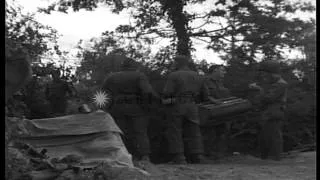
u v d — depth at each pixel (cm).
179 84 1136
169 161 1230
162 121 1250
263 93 1210
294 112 1545
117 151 806
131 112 1105
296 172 950
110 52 1589
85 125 828
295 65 1622
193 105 1147
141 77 1109
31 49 1092
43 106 1191
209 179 845
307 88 1612
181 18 1592
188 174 879
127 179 745
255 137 1457
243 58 1581
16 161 643
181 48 1581
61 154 806
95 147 806
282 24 1565
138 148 1104
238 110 1196
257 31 1581
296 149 1560
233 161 1192
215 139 1242
